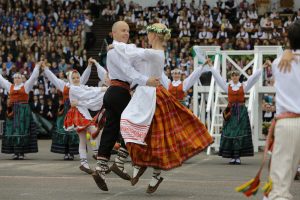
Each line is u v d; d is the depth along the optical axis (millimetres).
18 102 14086
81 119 11250
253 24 27578
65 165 12586
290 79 5762
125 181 9828
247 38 25969
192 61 23266
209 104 16359
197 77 13547
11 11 28344
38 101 22328
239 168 12219
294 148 5688
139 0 30688
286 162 5680
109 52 8383
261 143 17266
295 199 8078
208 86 17172
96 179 8312
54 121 22312
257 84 16984
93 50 27281
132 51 8227
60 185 9281
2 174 10828
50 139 21938
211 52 17422
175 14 28609
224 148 13328
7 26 27422
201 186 9219
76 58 25547
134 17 28734
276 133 5734
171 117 8234
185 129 8312
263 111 20859
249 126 13398
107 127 8414
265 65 7797
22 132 14016
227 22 27453
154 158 8109
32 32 27375
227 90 13414
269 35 26594
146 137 8141
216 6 29562
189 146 8250
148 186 8438
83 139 10984
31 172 11180
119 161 8516
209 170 11742
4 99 22672
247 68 17469
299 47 5863
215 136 16219
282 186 5668
